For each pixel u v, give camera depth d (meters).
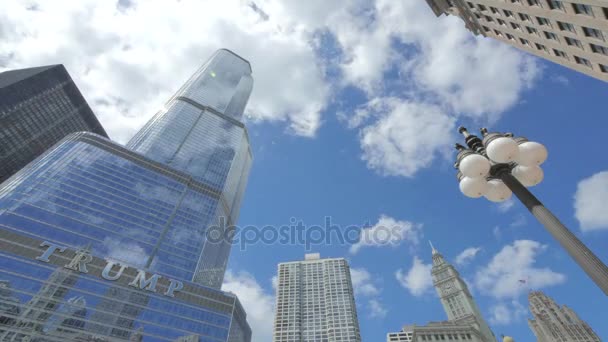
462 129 11.84
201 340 89.75
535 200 8.96
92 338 75.06
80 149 123.19
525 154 9.49
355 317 185.88
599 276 6.79
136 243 106.81
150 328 84.81
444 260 192.38
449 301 166.62
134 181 127.50
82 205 104.31
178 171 150.38
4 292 71.56
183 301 97.38
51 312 74.25
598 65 40.88
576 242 7.57
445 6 71.19
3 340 65.69
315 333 177.00
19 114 186.12
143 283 94.38
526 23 47.50
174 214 128.25
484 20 59.56
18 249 81.31
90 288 84.38
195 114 198.12
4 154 177.25
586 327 167.75
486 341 138.25
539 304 187.88
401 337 182.00
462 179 10.74
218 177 168.00
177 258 112.88
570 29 40.12
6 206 88.50
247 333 168.12
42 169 106.62
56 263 84.62
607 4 31.77
